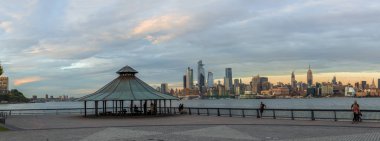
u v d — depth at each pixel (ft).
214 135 89.92
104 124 131.95
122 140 82.84
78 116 191.62
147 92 198.49
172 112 221.87
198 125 119.55
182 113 196.34
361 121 120.78
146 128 112.16
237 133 93.56
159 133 96.73
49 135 95.35
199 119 149.48
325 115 182.50
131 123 134.92
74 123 139.03
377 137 79.71
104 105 202.08
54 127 119.96
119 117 176.04
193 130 103.35
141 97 189.78
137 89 199.21
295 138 80.69
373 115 155.94
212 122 130.82
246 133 93.04
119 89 198.49
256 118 149.48
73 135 94.94
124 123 136.05
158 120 150.30
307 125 111.55
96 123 138.00
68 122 145.18
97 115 189.67
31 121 152.25
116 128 113.70
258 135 88.12
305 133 90.27
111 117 177.27
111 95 192.85
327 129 99.14
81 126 123.24
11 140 84.99
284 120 134.51
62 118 174.60
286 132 93.50
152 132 99.66
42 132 103.50
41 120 159.12
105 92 199.82
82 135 94.79
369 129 97.35
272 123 121.39
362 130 95.14
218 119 146.82
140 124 128.98
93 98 191.11
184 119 151.94
